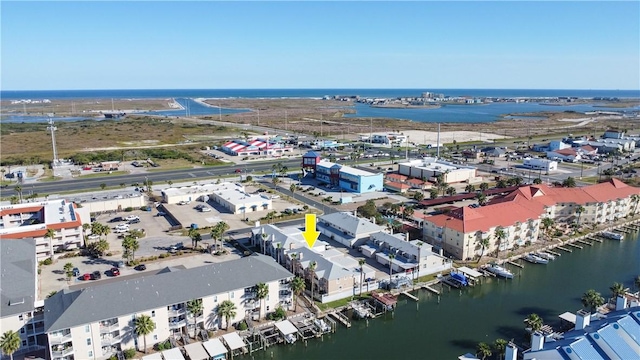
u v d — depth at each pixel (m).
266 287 92.44
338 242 138.12
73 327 77.12
